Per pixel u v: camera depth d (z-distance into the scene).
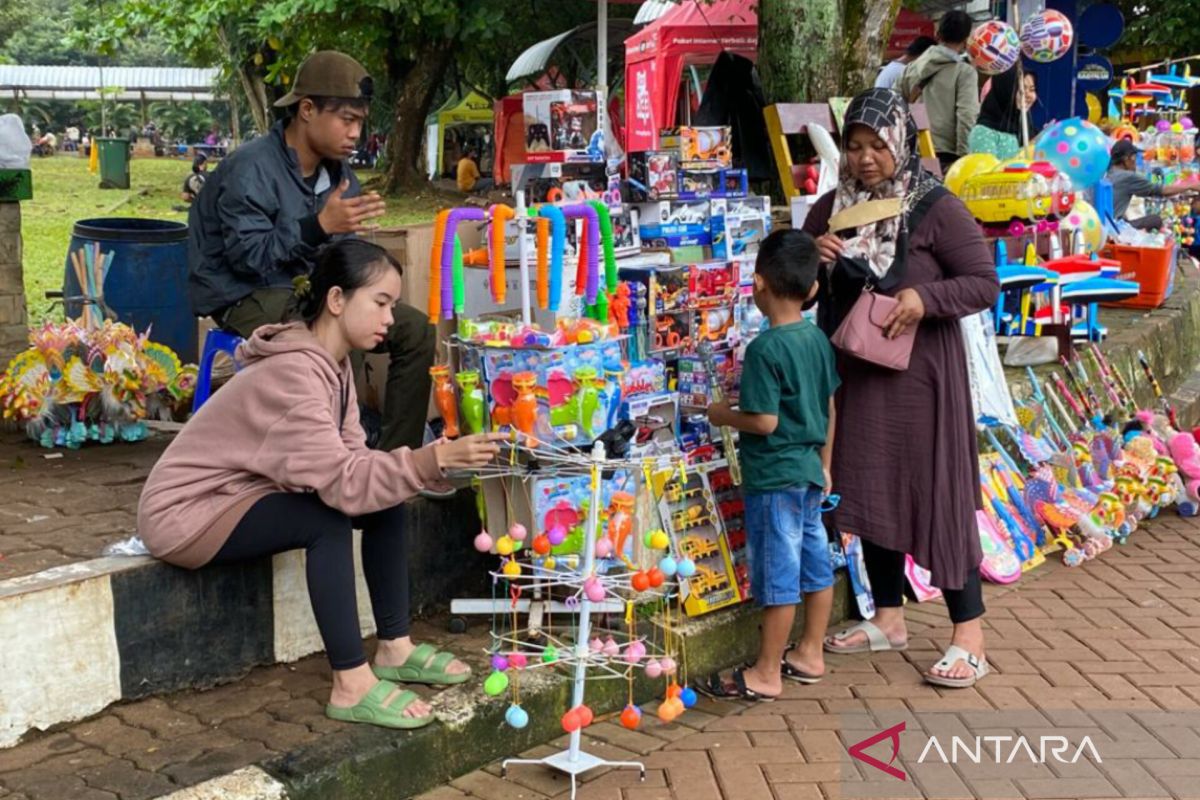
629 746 3.62
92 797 2.84
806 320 3.99
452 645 3.88
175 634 3.41
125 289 6.24
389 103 25.92
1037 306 6.69
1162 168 10.69
